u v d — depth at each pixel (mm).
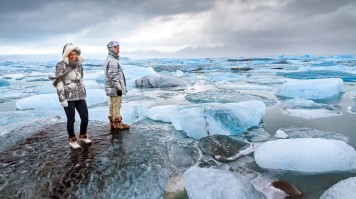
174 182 3684
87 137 4668
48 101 9609
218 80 18609
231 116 6199
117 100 5223
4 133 5488
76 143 4453
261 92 12555
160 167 3865
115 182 3406
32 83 18469
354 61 33156
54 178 3457
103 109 7754
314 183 3643
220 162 4383
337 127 6312
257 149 4625
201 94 10992
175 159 4469
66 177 3482
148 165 3865
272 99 9797
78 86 4191
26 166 3785
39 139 4855
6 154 4199
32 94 13102
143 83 15672
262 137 5691
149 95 11922
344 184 3219
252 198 3111
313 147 4184
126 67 23406
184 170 4078
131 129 5480
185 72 25953
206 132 5734
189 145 5160
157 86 15430
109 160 3982
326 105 8828
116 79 4848
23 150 4348
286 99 10438
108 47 4906
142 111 7891
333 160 4023
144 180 3486
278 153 4211
